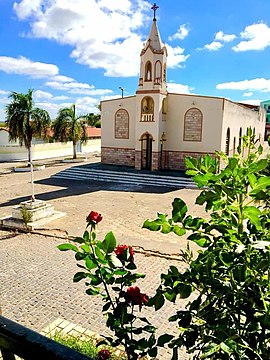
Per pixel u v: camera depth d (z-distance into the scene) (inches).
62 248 75.0
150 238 422.9
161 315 243.4
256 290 64.8
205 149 887.1
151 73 872.3
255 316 61.8
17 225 457.1
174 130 915.4
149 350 72.5
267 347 60.2
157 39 874.1
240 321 66.2
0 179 889.5
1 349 47.5
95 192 729.0
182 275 71.2
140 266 336.8
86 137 1328.7
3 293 280.4
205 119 872.9
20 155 1322.6
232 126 980.6
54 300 269.9
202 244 77.7
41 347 43.4
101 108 1015.0
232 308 65.6
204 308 68.9
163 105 900.6
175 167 932.0
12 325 47.9
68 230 451.8
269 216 75.5
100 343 83.2
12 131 901.8
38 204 497.7
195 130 890.1
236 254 66.2
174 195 697.0
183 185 788.6
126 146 991.6
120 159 1009.5
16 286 293.7
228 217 76.2
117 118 992.2
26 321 240.1
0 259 355.3
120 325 78.0
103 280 76.8
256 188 69.2
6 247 392.5
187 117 894.4
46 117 906.1
